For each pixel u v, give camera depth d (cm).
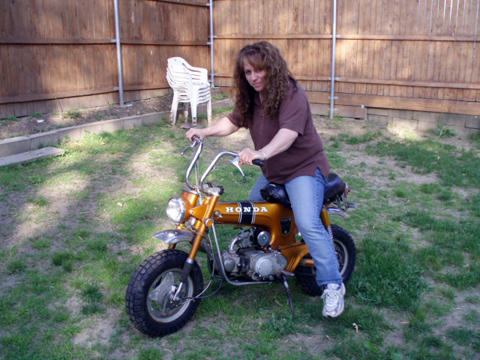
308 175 342
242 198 596
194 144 342
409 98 972
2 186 582
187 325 354
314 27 1032
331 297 338
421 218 561
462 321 368
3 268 423
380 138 924
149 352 318
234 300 388
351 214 577
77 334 341
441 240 503
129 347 328
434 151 853
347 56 1012
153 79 1034
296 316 363
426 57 944
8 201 546
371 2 968
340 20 1002
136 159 723
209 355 322
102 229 503
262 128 346
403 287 407
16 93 799
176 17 1066
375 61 988
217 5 1137
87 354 320
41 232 488
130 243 479
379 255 455
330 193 365
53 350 322
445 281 427
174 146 799
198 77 948
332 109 1043
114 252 460
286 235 372
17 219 510
